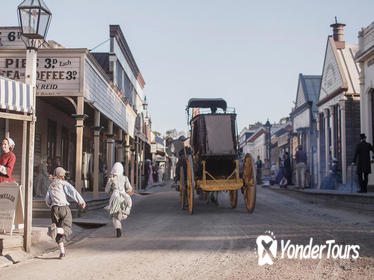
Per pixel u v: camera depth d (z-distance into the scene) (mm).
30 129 8000
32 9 7949
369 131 18828
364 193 14562
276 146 42031
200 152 14570
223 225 10703
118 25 21781
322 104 25562
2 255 7414
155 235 9562
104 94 17672
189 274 5957
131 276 5949
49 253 8008
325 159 25047
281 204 16797
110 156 19391
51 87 14273
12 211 7910
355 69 23422
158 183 41531
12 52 14227
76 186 14000
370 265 6047
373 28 18188
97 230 10820
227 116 14867
